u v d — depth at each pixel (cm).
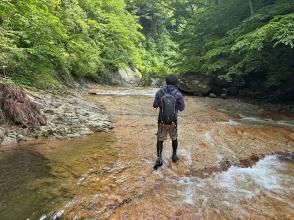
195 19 1959
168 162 577
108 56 2458
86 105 1062
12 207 382
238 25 1557
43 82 1165
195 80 1684
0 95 699
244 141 738
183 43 2012
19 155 568
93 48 2106
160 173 528
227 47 1497
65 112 888
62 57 1366
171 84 577
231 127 886
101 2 2603
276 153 672
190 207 421
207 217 398
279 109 1247
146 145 680
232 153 648
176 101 563
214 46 1678
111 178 494
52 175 487
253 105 1330
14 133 662
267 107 1293
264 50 1323
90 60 1961
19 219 360
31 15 1130
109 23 2556
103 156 592
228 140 740
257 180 528
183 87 1664
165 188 475
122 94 1516
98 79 2164
